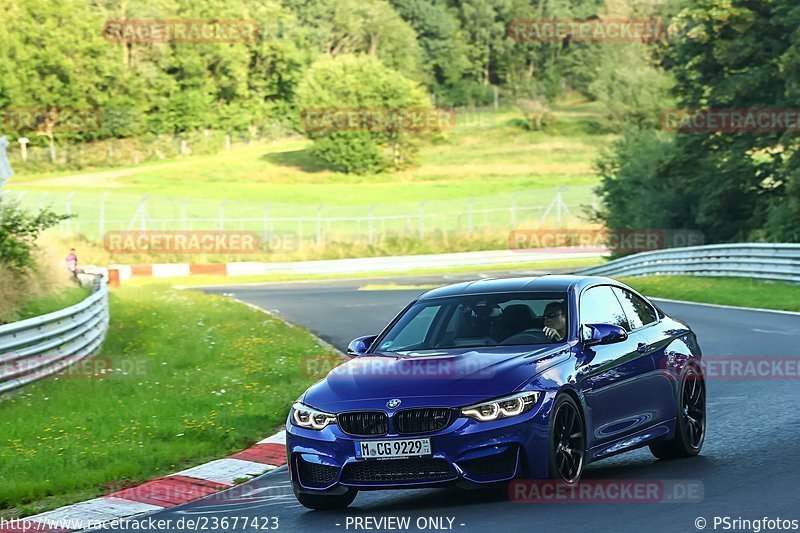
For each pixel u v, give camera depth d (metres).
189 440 36.47
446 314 26.72
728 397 38.88
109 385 48.47
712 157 140.38
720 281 99.00
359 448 22.98
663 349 28.19
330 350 63.00
